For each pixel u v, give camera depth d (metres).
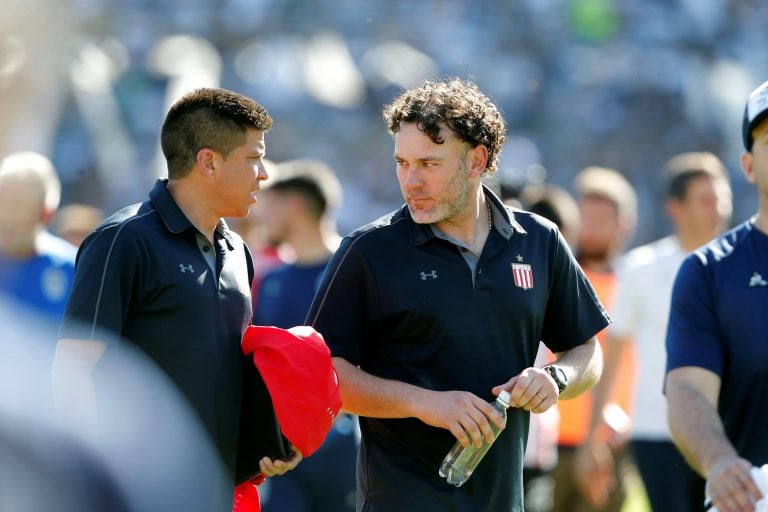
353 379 13.83
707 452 14.14
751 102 15.02
